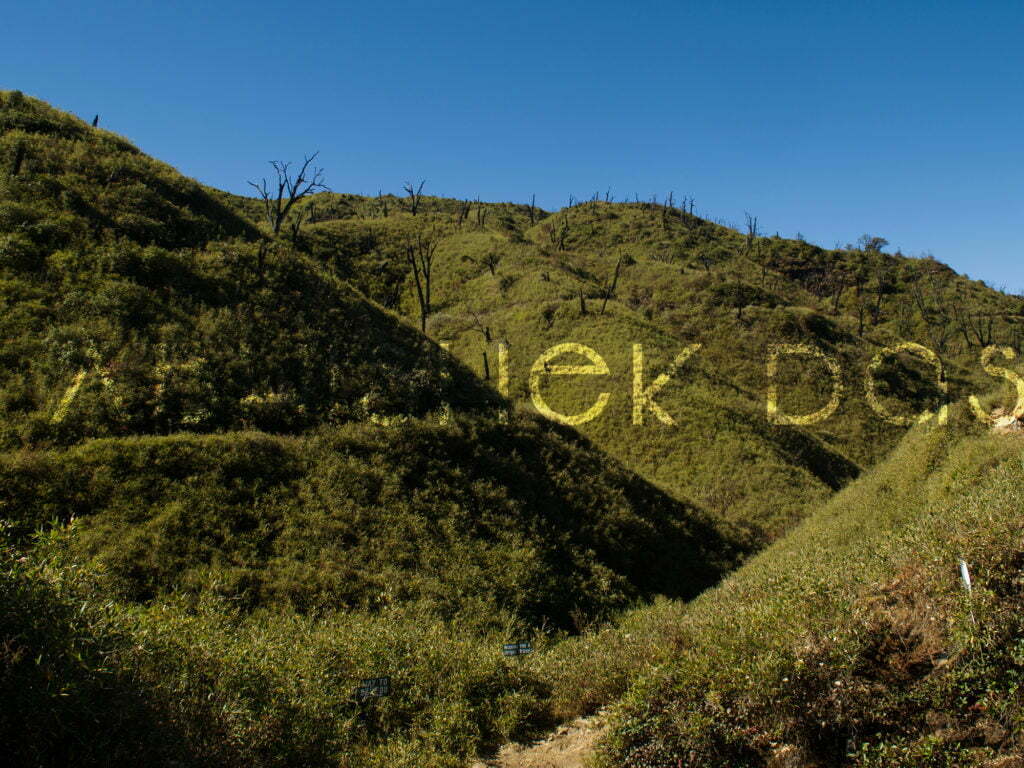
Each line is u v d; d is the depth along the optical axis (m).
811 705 4.61
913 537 7.03
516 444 23.95
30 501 14.02
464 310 65.19
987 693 4.11
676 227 112.50
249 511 15.95
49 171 29.03
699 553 22.45
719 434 38.28
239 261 28.89
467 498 19.55
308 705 6.43
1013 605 4.58
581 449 25.73
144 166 34.28
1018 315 88.31
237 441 17.97
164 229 28.77
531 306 59.28
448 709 7.27
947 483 11.23
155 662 5.20
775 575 9.06
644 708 5.30
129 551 13.51
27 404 17.41
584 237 106.44
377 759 6.17
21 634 3.92
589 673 7.96
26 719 3.72
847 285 99.38
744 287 72.56
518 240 85.75
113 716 4.17
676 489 31.66
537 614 15.96
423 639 9.76
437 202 132.62
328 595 13.92
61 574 4.62
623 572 19.62
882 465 17.19
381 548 16.27
